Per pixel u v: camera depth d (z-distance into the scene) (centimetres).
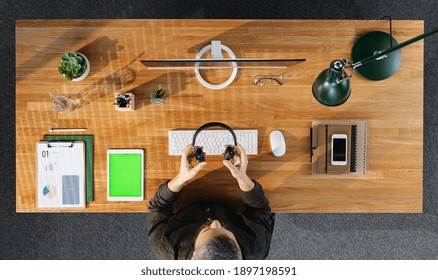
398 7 224
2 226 228
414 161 157
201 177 157
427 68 225
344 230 228
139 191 156
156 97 150
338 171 152
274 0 222
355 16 223
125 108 150
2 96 226
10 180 226
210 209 152
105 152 156
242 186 142
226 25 154
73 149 155
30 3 223
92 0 223
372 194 157
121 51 154
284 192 157
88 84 154
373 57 109
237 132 153
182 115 156
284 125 157
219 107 156
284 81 156
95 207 156
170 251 146
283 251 228
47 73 154
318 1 222
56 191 154
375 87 155
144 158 156
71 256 229
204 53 154
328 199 157
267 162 157
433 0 224
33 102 155
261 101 156
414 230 229
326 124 153
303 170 157
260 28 154
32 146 155
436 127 226
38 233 228
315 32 154
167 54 155
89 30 153
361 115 156
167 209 150
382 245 229
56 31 153
